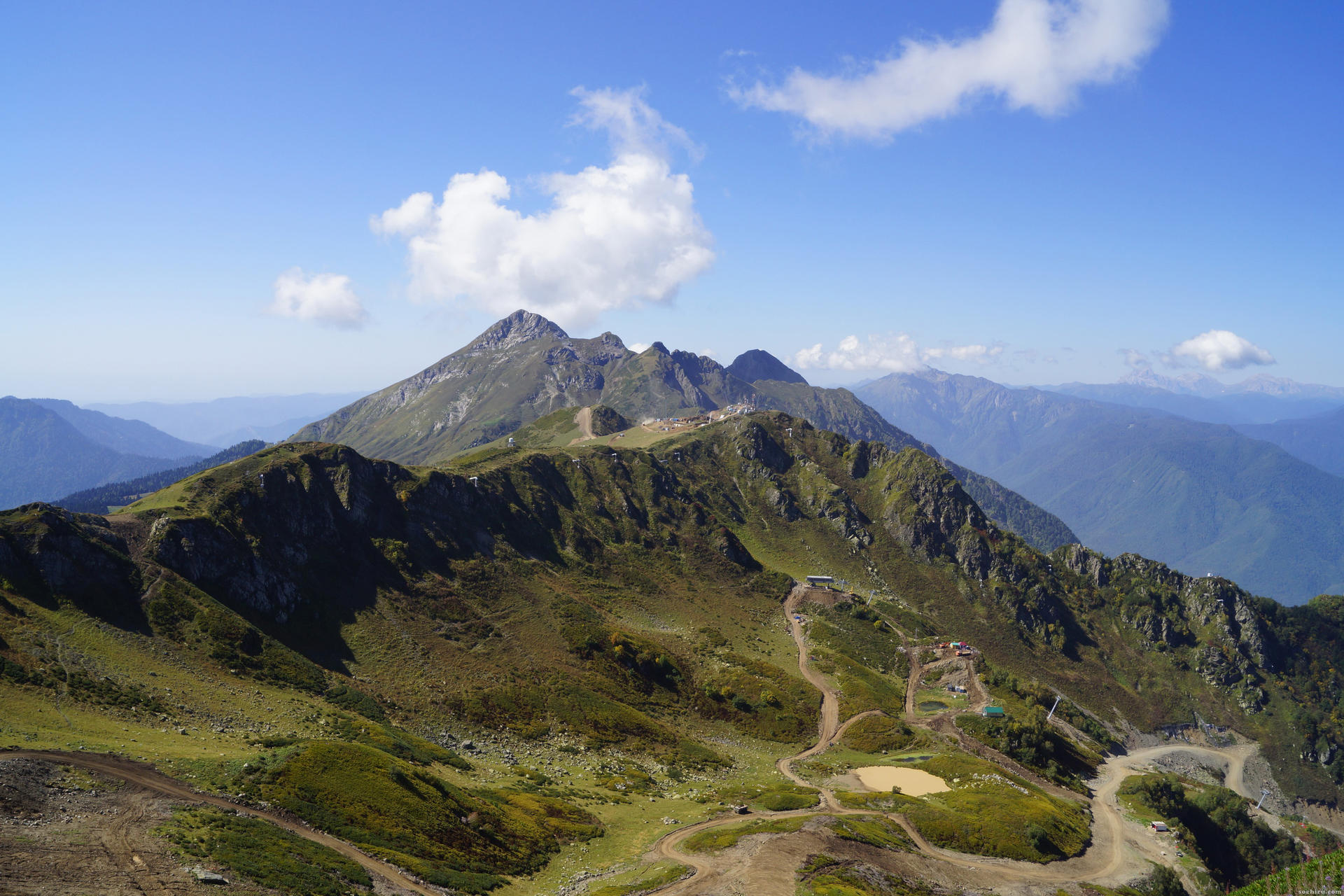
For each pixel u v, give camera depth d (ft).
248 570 447.42
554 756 410.31
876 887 272.51
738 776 441.27
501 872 246.68
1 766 195.21
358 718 363.15
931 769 465.88
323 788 242.37
